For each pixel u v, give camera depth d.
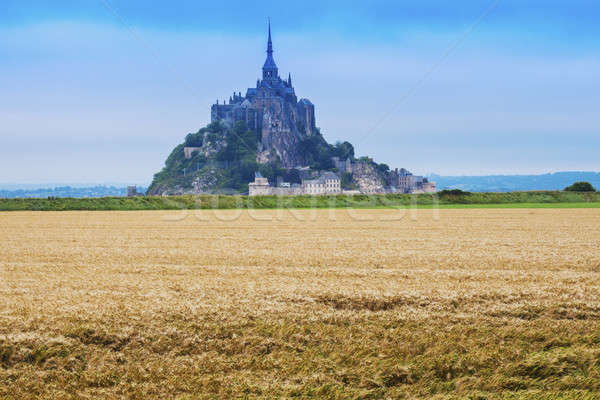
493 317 18.03
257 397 13.57
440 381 14.56
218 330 16.89
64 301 19.58
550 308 18.83
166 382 14.20
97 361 15.29
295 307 19.02
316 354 15.73
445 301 19.66
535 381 14.45
